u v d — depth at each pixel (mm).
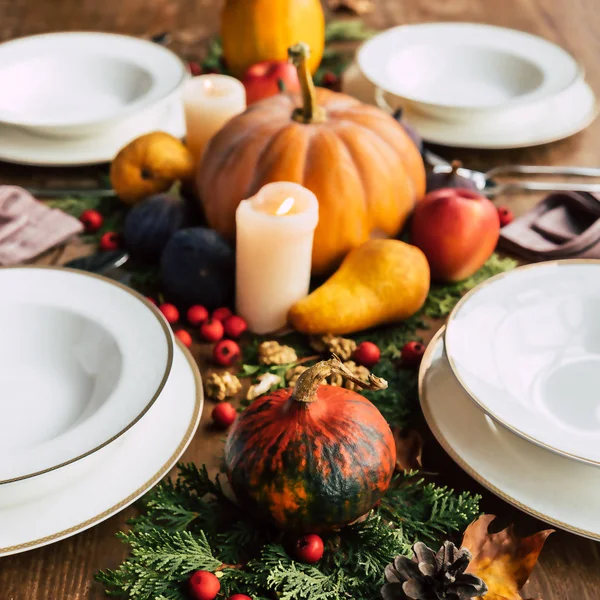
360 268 761
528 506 566
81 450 544
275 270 740
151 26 1443
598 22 1572
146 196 911
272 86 1047
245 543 566
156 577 534
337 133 808
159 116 1076
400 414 682
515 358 666
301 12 1147
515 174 1054
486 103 1187
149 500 590
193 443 653
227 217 830
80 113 1132
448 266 838
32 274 704
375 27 1479
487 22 1541
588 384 660
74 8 1512
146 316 661
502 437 618
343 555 558
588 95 1183
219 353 732
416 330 799
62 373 665
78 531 526
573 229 925
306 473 523
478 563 555
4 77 1126
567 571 564
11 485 506
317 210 741
